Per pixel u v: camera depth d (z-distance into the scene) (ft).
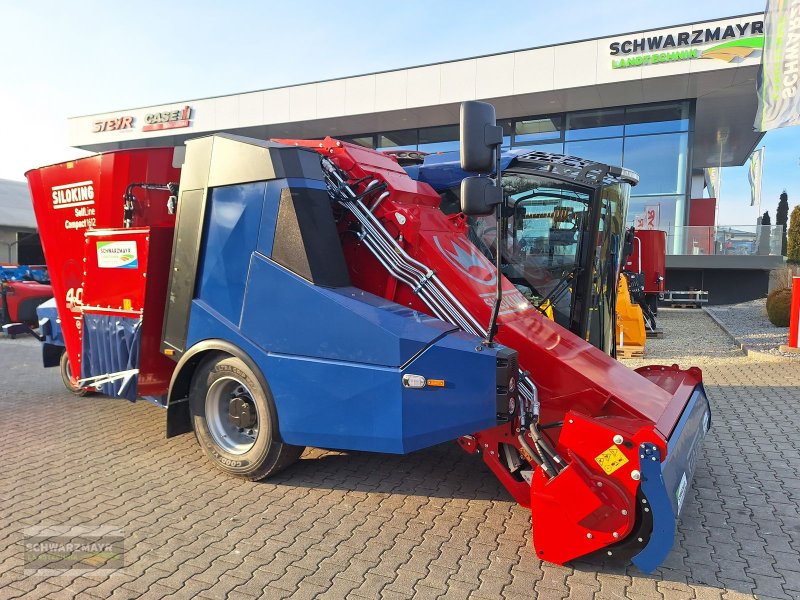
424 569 10.44
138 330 15.34
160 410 21.15
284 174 12.99
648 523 9.82
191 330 14.42
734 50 53.72
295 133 80.23
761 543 11.55
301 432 12.98
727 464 15.87
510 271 20.21
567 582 10.07
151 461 15.87
